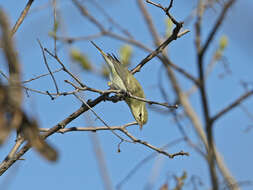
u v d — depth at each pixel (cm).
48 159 195
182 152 453
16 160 390
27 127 201
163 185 429
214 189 415
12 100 203
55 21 375
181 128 472
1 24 212
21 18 377
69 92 384
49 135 439
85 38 504
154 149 459
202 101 448
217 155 486
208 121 438
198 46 462
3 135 195
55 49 373
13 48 214
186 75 468
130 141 444
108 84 514
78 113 446
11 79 210
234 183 440
